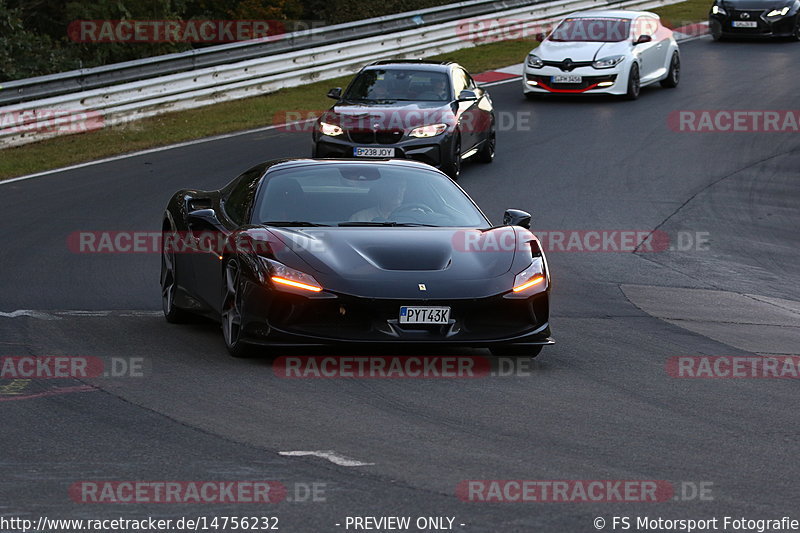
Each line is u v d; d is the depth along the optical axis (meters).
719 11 114.00
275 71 91.69
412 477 19.33
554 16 120.06
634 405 24.73
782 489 19.14
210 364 27.84
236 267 28.42
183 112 83.56
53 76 76.19
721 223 54.66
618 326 34.62
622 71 84.62
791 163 68.38
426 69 63.84
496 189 59.97
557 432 22.39
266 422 22.69
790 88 90.81
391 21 103.00
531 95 89.12
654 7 135.88
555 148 70.81
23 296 37.59
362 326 27.08
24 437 21.52
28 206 55.19
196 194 34.78
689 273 45.12
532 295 28.00
